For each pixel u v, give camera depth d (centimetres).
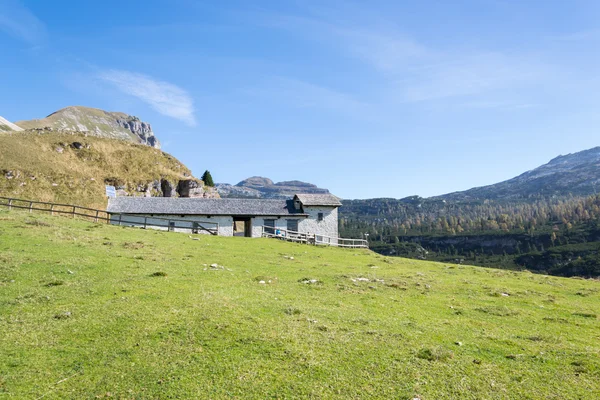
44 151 13012
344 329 1523
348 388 1062
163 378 1105
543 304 2234
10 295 1842
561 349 1387
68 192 10988
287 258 3597
